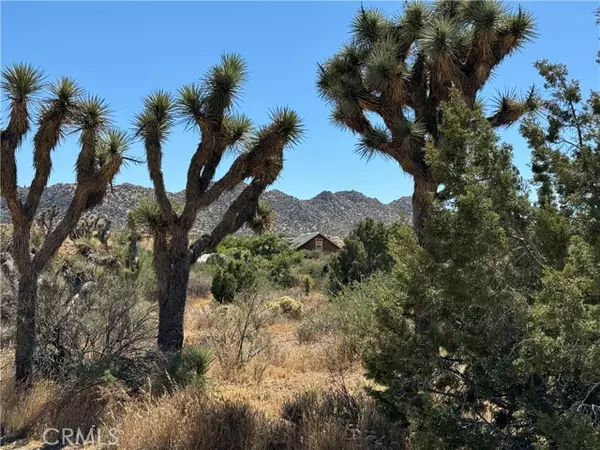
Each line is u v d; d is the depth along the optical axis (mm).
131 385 7094
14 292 8805
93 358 7918
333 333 10758
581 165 4145
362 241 22188
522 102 6781
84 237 17609
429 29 6336
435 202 4008
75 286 9172
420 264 4059
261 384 8367
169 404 5613
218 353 9625
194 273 27422
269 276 29156
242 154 8602
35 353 7641
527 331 3551
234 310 12938
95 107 8047
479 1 6484
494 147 3990
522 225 3994
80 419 6184
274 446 5262
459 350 4207
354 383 7785
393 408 4711
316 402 6066
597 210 3871
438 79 6480
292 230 114125
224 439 5227
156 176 8469
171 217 8586
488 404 4527
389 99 6574
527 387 3893
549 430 3219
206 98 8141
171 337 8445
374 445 5027
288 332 13938
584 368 3258
